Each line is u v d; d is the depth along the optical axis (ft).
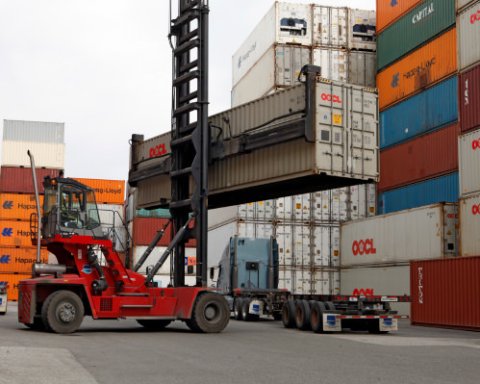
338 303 66.59
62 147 166.09
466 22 81.00
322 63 111.75
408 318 90.38
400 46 106.83
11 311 103.81
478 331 67.56
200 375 30.12
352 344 49.39
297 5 111.75
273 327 70.85
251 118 66.03
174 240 65.72
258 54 118.52
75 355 37.27
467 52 80.48
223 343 48.01
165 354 39.09
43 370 30.09
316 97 58.18
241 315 86.02
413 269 80.48
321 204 106.93
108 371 30.86
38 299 57.62
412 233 89.92
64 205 59.06
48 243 60.18
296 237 105.09
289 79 109.70
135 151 84.43
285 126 60.18
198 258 65.51
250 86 122.93
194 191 66.59
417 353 43.11
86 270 59.16
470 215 78.28
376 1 114.32
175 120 72.38
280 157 61.72
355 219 105.91
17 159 162.81
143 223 156.66
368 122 60.85
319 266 105.40
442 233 83.41
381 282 95.76
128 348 42.37
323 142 57.98
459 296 70.90
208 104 68.08
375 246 97.91
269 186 65.10
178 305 61.36
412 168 102.01
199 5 68.90
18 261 156.35
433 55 98.02
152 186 81.41
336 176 58.95
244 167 66.23
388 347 47.39
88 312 58.95
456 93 92.17
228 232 107.86
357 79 113.29
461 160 80.64
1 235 156.76
